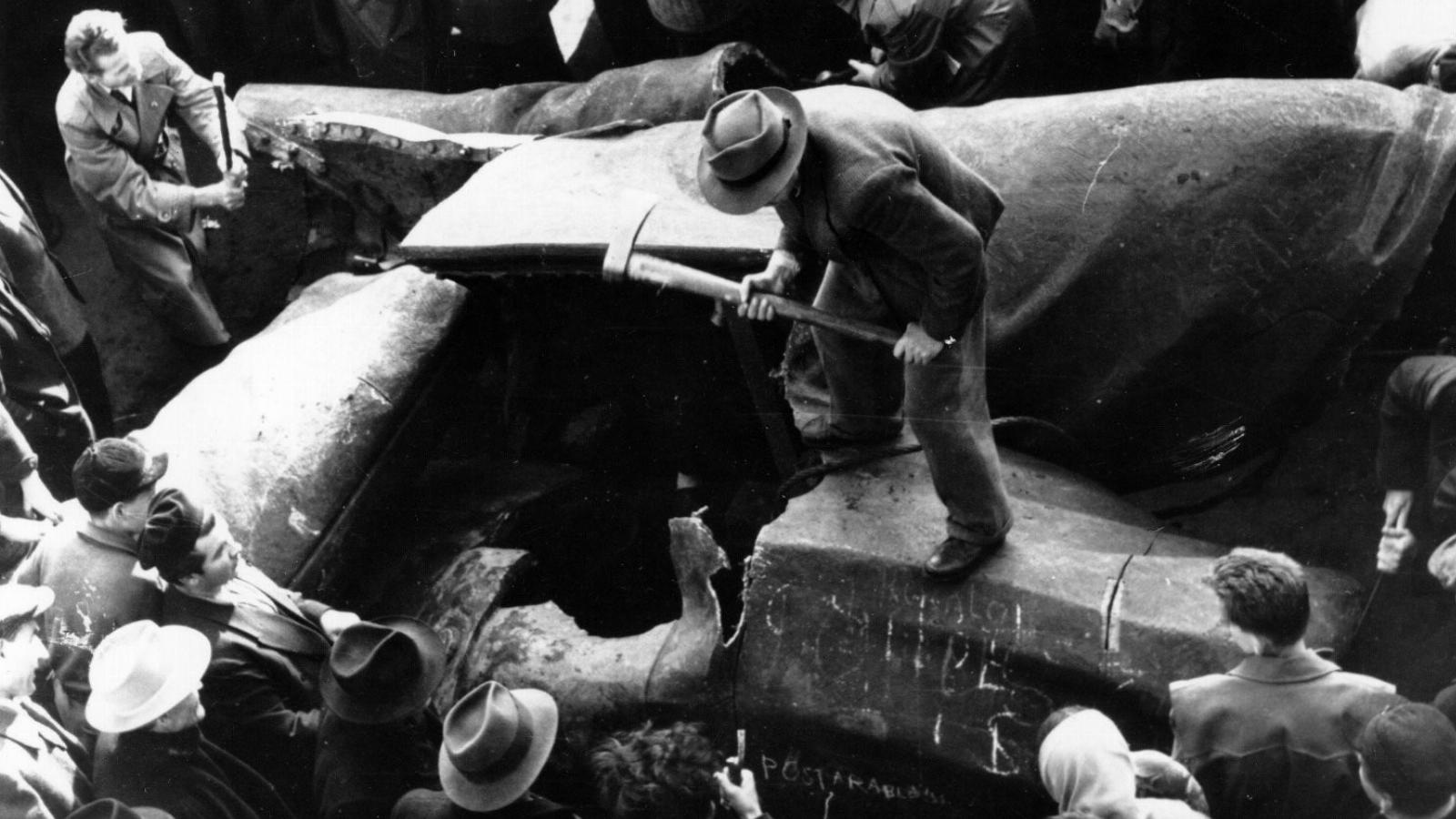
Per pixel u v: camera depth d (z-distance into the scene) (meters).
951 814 5.22
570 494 6.72
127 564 5.47
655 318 6.30
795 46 7.84
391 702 4.96
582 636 5.71
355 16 8.01
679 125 6.36
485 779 4.60
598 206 5.87
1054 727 4.12
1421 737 4.06
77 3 8.51
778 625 5.29
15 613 4.90
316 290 7.07
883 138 4.54
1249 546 6.08
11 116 8.34
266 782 5.20
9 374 6.77
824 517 5.37
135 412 7.70
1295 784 4.35
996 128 5.76
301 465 6.15
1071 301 5.62
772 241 5.50
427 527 6.48
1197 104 5.50
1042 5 7.30
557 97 7.41
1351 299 5.47
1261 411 5.73
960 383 4.91
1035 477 5.67
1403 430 5.40
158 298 7.45
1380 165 5.40
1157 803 4.09
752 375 5.71
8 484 6.23
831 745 5.27
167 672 4.87
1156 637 4.88
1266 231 5.43
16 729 4.88
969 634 5.08
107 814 4.39
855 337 4.98
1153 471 5.94
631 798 4.66
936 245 4.54
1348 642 4.97
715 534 6.59
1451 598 5.37
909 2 6.59
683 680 5.39
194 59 8.59
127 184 7.07
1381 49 5.75
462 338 6.63
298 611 5.56
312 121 6.87
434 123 7.62
